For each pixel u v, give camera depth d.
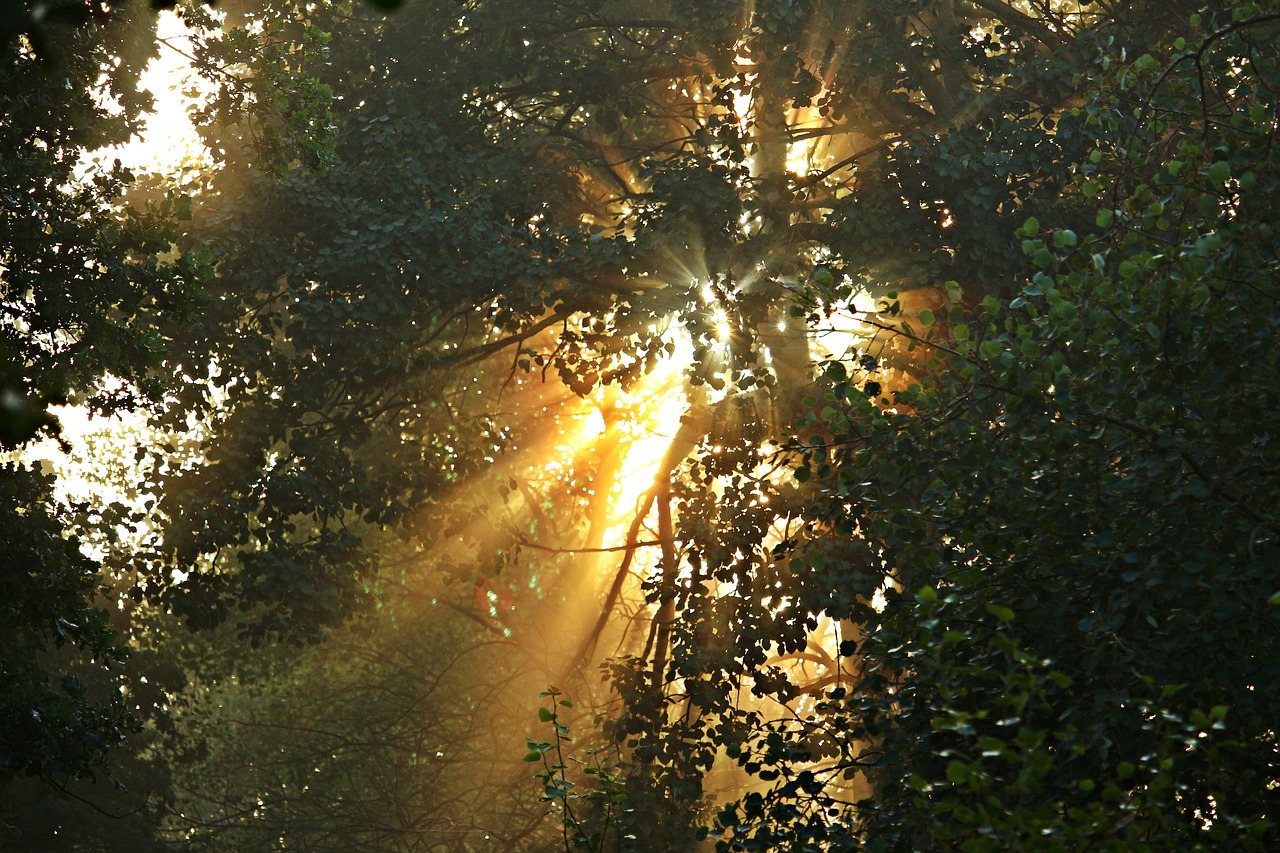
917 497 11.68
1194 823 8.45
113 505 20.25
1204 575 8.45
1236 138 10.00
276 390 22.38
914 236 19.19
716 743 19.36
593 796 9.51
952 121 20.08
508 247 20.30
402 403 22.88
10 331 14.59
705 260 19.64
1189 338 8.88
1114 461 9.62
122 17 14.76
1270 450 8.72
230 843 35.19
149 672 31.66
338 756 34.19
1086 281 9.48
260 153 16.02
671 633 20.38
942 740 8.71
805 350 22.31
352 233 19.92
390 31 21.80
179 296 15.51
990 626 8.87
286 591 21.31
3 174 14.34
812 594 18.72
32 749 14.66
